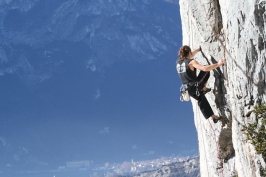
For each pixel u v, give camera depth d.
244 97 14.23
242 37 13.73
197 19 16.94
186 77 16.27
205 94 17.38
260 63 13.11
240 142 15.14
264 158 13.70
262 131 13.58
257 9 12.80
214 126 17.86
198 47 17.59
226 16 15.44
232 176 17.86
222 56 16.27
